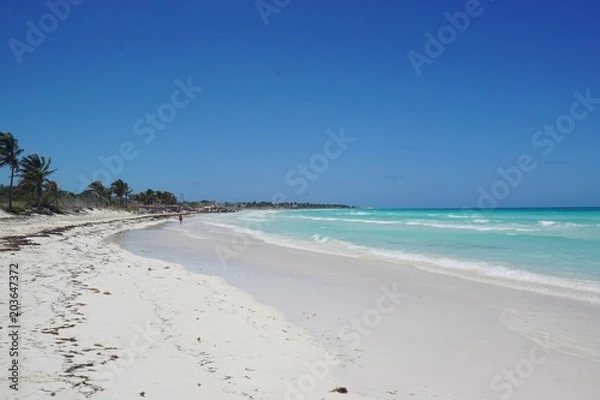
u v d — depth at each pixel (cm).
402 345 850
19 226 3934
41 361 611
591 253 1994
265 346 788
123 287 1227
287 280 1584
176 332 824
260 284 1510
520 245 2388
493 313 1078
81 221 5869
